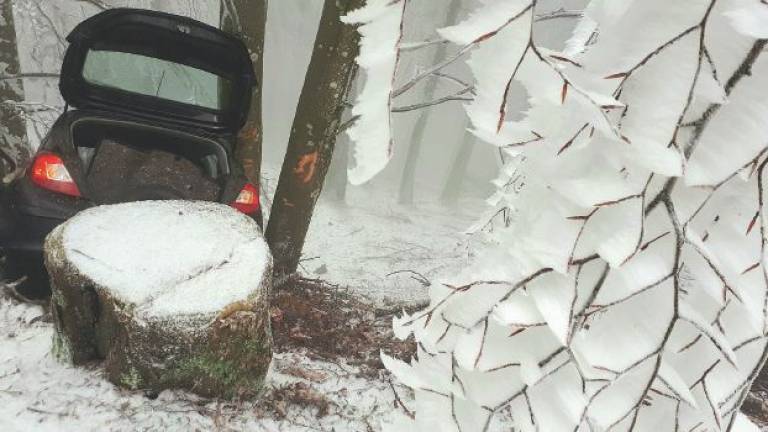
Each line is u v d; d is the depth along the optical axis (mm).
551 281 643
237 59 3816
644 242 623
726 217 663
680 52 520
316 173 4133
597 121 500
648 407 778
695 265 663
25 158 5457
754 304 640
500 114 454
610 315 675
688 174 569
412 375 832
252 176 4629
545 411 715
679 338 732
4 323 2482
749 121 562
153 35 3580
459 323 699
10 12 5086
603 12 556
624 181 585
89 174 3502
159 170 3668
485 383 767
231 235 2369
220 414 2021
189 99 3996
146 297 1937
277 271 4168
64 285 2039
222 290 2041
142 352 1928
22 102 4910
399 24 470
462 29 438
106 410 1921
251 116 4453
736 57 549
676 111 524
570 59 544
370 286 7406
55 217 2680
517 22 437
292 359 2789
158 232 2279
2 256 2748
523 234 661
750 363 734
